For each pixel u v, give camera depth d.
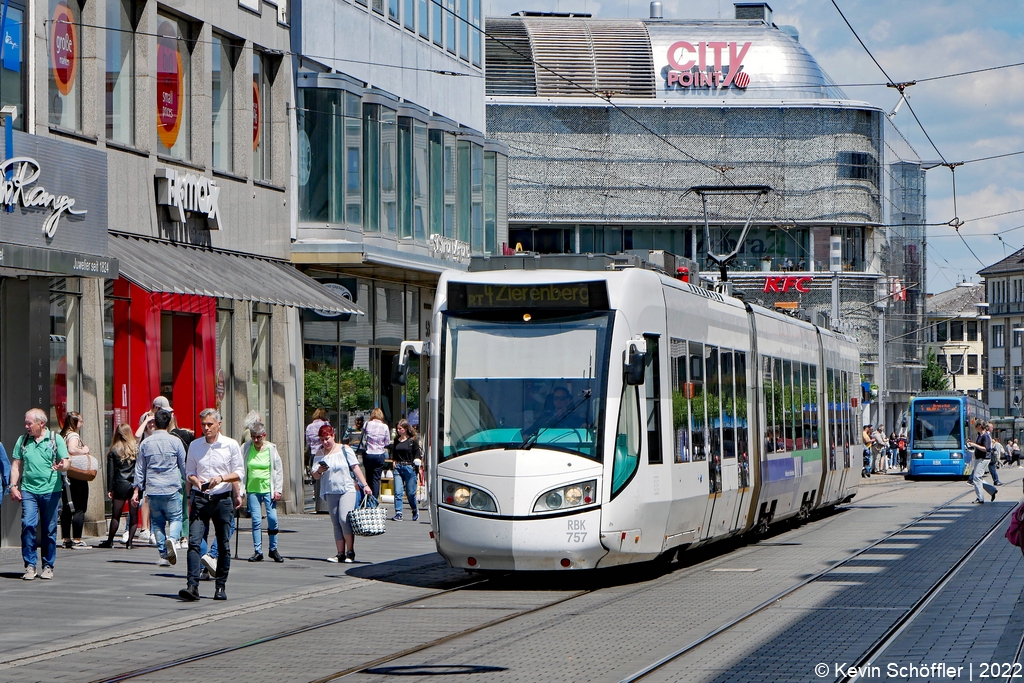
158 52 39.84
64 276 34.28
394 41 56.53
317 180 48.88
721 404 32.81
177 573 28.61
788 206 130.25
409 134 55.44
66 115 35.25
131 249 36.50
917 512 51.81
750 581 27.53
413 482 46.59
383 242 52.28
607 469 25.84
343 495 31.66
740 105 130.25
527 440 26.02
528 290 26.95
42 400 33.59
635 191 130.38
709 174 130.50
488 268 28.33
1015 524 17.47
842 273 130.25
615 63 131.38
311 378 49.81
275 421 47.12
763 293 130.25
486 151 65.12
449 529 26.14
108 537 33.78
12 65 32.66
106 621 21.98
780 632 20.33
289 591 26.17
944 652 18.22
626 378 25.97
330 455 31.75
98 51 36.28
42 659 18.64
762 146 130.38
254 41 45.53
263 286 41.09
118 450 33.78
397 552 34.53
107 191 35.06
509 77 130.12
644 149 130.38
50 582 27.00
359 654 18.91
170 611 23.25
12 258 30.28
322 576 28.98
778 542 37.66
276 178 47.47
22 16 33.03
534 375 26.47
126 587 26.36
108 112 37.19
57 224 32.69
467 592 26.36
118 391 37.16
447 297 27.42
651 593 25.77
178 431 32.03
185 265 38.00
